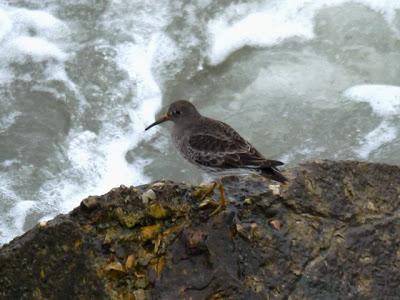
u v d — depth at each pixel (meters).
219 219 10.29
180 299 9.46
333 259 10.06
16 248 10.02
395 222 10.64
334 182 11.03
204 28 18.12
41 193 15.33
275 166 10.49
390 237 10.45
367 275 10.02
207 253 9.80
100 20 18.16
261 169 10.48
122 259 9.85
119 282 9.66
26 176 15.57
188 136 11.47
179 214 10.37
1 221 14.95
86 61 17.41
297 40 18.08
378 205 10.86
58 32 17.92
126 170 15.83
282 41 18.06
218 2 18.45
